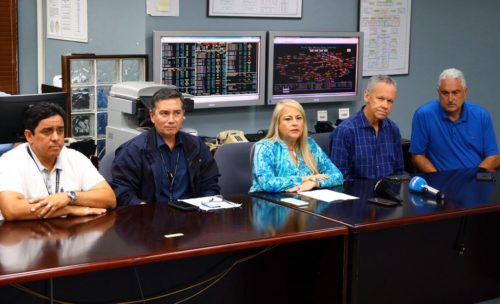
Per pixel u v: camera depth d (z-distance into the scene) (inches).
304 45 195.5
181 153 125.3
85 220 101.0
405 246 124.2
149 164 122.0
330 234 100.7
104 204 107.3
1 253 84.2
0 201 100.0
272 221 104.1
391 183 134.9
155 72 173.0
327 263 107.7
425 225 127.0
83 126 170.1
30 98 139.3
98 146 173.0
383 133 146.3
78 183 109.9
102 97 171.8
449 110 158.2
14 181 102.5
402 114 221.6
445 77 156.6
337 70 202.7
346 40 202.8
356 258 103.6
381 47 212.8
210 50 180.4
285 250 120.4
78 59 165.2
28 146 107.5
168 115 120.9
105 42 185.9
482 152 162.4
